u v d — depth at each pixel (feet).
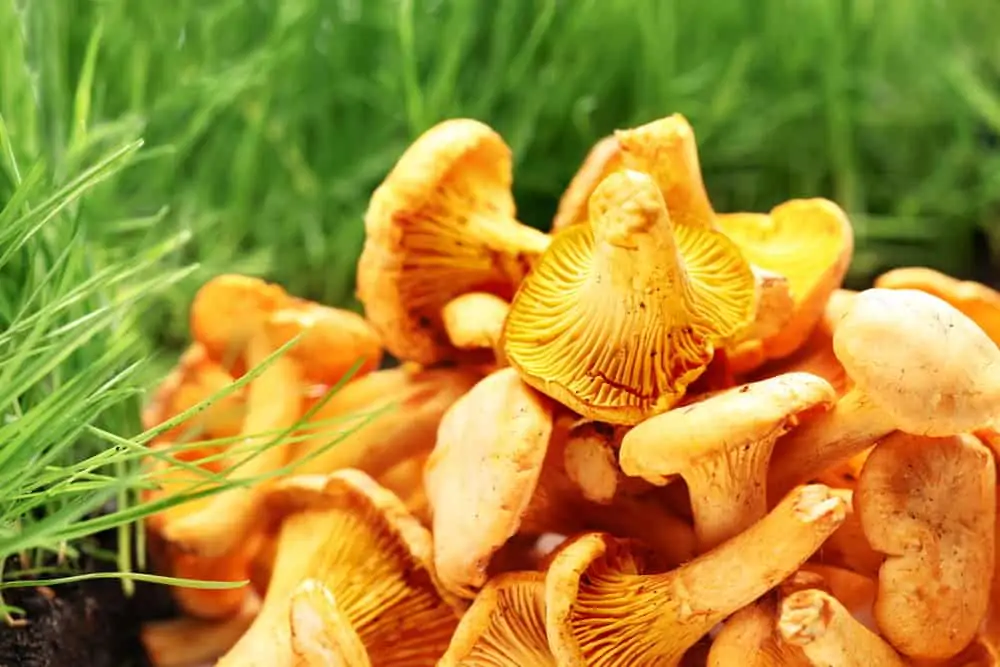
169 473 1.40
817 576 1.23
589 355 1.25
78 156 1.46
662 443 1.19
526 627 1.27
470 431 1.27
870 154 2.16
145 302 1.60
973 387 1.18
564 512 1.32
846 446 1.24
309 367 1.47
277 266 1.91
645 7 1.91
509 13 1.89
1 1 1.48
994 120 2.02
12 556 1.35
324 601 1.26
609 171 1.37
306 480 1.35
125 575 1.25
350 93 1.95
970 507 1.22
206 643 1.46
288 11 1.86
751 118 2.06
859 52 2.13
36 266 1.38
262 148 1.93
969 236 2.10
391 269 1.37
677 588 1.22
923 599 1.21
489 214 1.38
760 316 1.32
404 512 1.32
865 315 1.19
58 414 1.26
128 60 1.79
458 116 1.88
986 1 2.24
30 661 1.33
